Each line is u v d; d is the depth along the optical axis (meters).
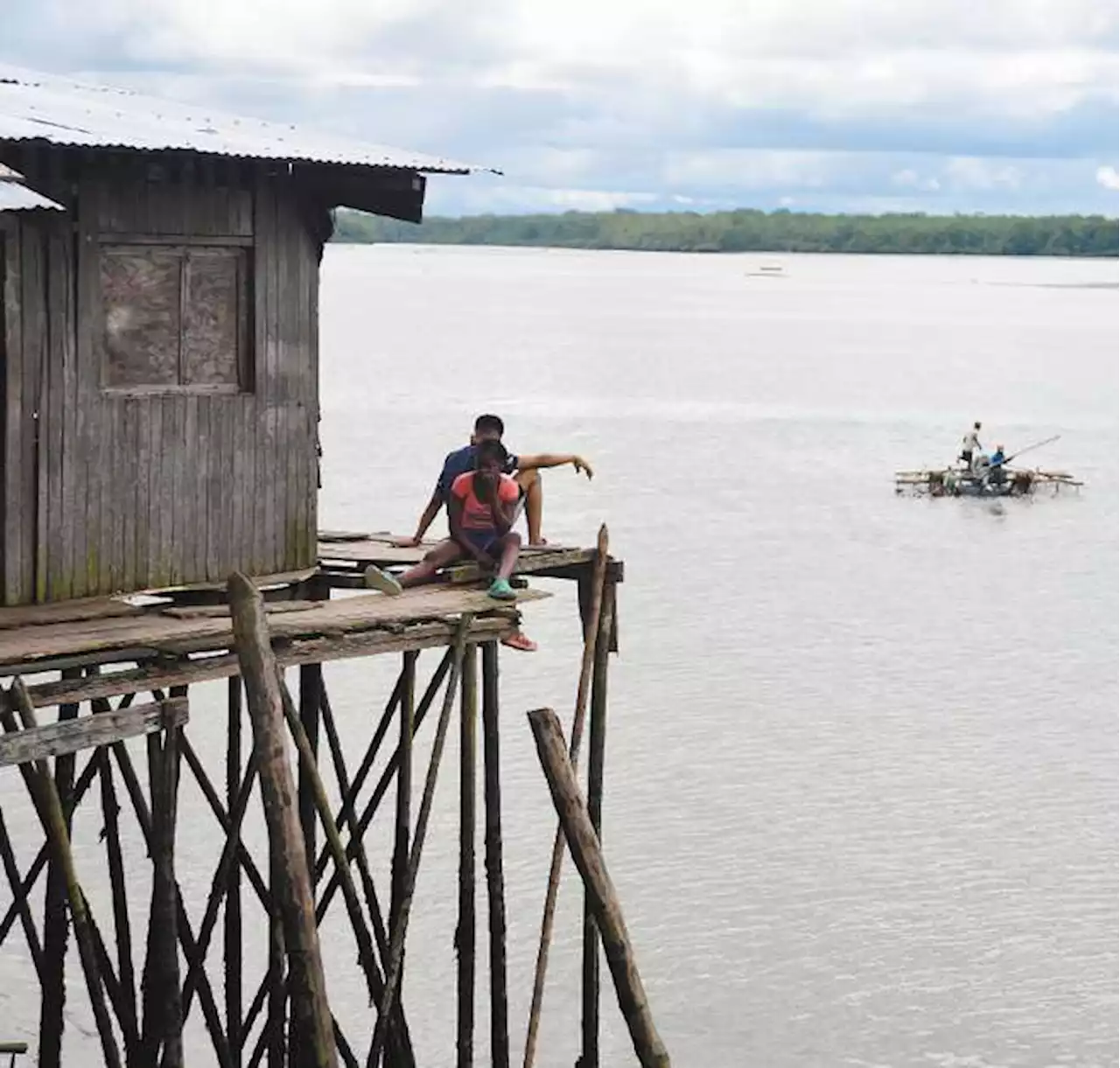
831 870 36.31
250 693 16.56
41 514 19.66
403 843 21.02
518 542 21.36
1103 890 36.03
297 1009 16.72
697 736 44.00
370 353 160.50
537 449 95.94
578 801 18.38
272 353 21.69
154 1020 19.06
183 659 17.84
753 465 92.25
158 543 20.67
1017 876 36.62
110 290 20.20
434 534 62.50
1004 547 72.44
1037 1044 30.89
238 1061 23.27
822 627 56.41
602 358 161.25
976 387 139.88
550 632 53.38
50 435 19.70
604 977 31.83
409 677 20.48
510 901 34.19
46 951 22.84
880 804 40.03
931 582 64.81
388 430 100.12
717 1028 30.91
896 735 45.00
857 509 80.06
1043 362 166.62
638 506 78.38
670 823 38.31
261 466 21.66
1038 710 47.94
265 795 16.50
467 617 19.80
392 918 21.06
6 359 19.38
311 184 21.91
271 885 17.36
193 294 20.98
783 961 32.84
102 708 24.77
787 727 45.16
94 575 20.14
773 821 38.66
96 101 22.33
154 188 20.44
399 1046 21.81
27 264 19.47
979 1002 32.00
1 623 18.62
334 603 20.14
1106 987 32.50
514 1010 30.80
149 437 20.53
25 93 21.84
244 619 16.56
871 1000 31.78
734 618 56.94
